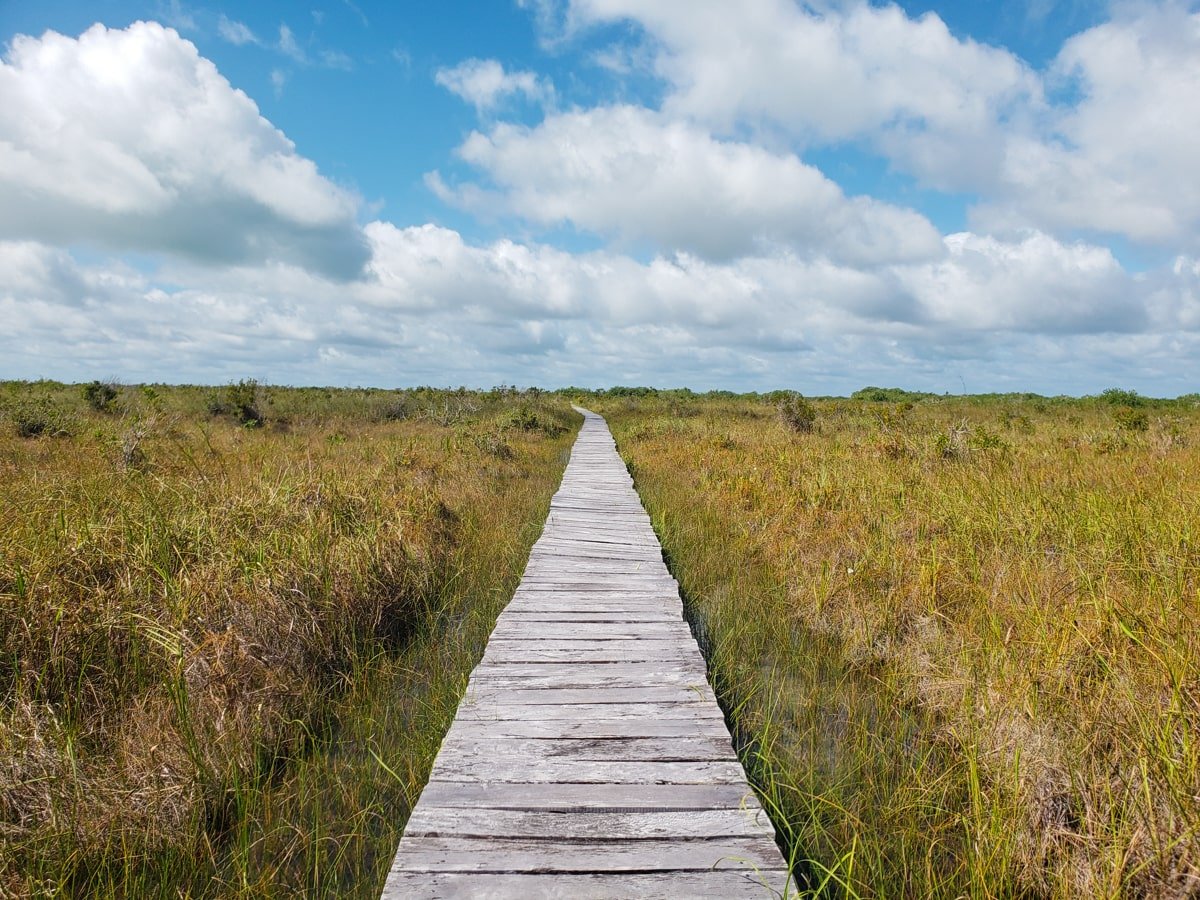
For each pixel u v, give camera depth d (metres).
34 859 2.38
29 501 5.00
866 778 3.09
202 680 3.39
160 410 14.85
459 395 25.12
